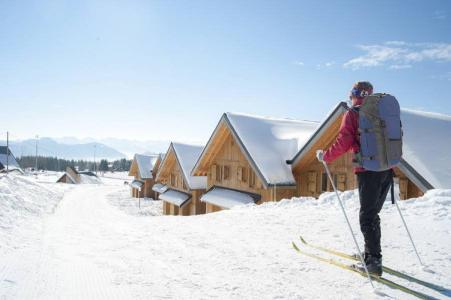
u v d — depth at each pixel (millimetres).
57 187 53125
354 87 3793
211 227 6727
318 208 8148
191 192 27766
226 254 4688
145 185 49812
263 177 15734
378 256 3529
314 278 3615
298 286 3426
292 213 7402
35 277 4023
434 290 3166
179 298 3260
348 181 14609
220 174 21922
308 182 16453
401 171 12078
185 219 8602
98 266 4488
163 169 33219
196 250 5020
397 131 3504
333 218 6559
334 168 15273
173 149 29156
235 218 7492
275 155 16906
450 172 10727
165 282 3715
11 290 3551
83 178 95875
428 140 12281
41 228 9461
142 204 43656
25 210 13438
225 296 3270
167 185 34500
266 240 5305
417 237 4777
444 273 3559
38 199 20844
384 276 3551
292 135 18391
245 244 5156
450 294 3072
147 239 6164
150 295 3355
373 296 3107
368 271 3498
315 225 6059
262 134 18281
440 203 6609
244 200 17906
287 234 5574
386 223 5613
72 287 3656
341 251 4469
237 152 19953
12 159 99438
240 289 3426
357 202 8141
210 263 4336
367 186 3543
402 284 3334
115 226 8727
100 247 5793
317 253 4480
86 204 32656
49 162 163375
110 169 175625
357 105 3723
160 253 4996
